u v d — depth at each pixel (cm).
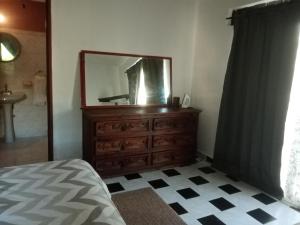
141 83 324
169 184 269
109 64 304
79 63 291
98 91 299
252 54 258
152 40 327
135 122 279
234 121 285
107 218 109
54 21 271
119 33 305
